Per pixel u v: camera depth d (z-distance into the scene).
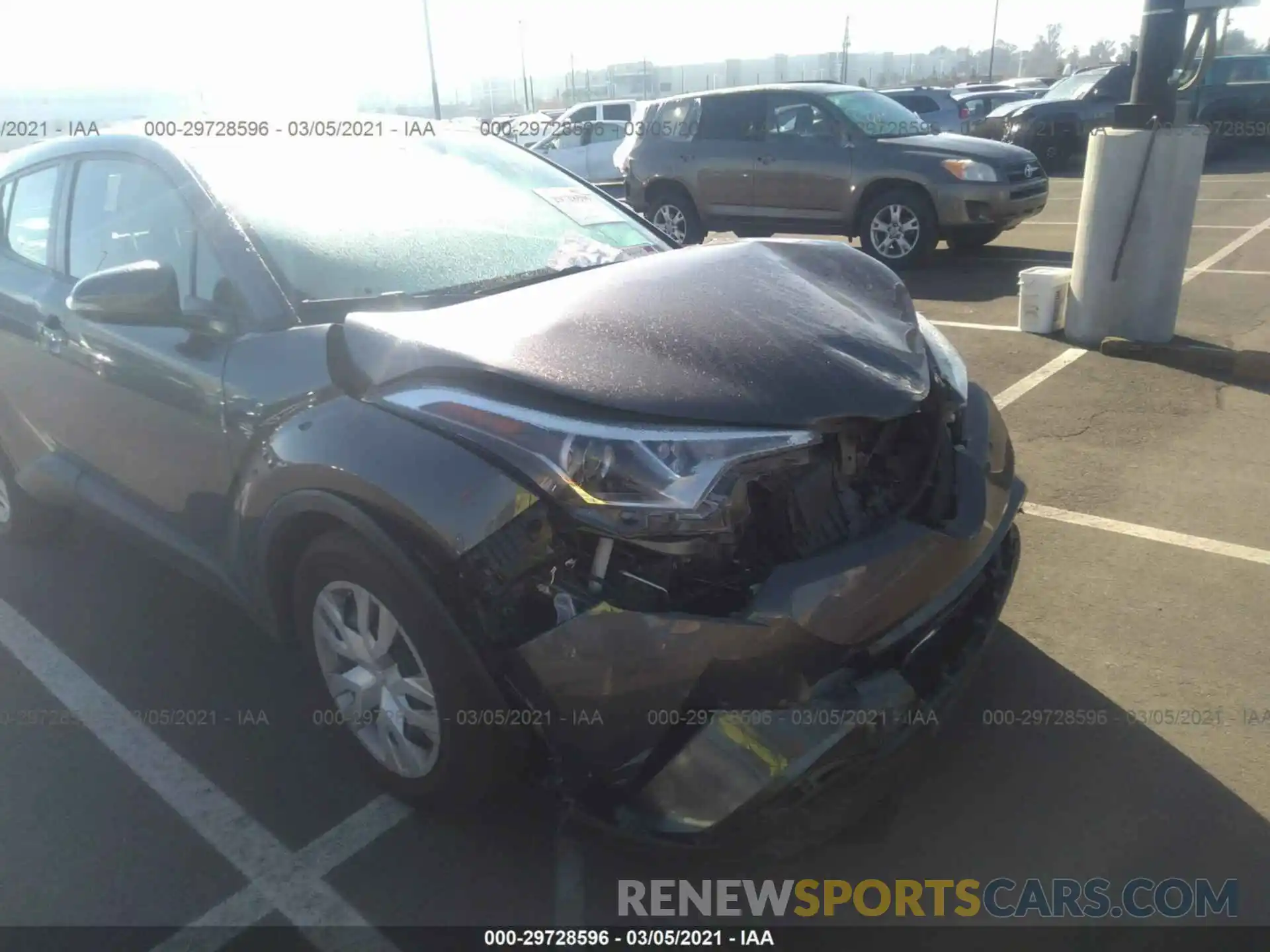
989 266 9.46
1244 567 3.71
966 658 2.55
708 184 10.52
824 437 2.27
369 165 3.37
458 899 2.44
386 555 2.26
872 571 2.19
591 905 2.41
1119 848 2.50
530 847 2.58
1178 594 3.56
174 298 2.84
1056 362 6.19
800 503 2.23
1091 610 3.48
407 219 3.20
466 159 3.65
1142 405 5.39
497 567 2.14
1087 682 3.11
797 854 2.37
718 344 2.38
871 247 9.63
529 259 3.24
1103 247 6.20
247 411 2.65
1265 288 7.72
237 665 3.40
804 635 2.08
